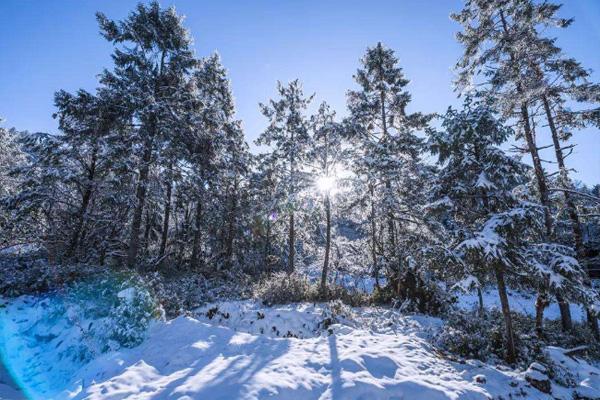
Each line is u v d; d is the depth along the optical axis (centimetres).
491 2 1443
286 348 791
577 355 1055
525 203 804
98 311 1001
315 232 2509
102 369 734
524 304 2139
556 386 714
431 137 958
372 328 1092
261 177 2494
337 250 2070
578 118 1430
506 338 876
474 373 727
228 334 878
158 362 737
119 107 1588
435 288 1462
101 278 1140
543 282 806
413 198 1738
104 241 1692
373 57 2136
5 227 1452
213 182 2095
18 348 912
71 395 633
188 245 2305
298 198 1930
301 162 2252
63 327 998
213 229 2422
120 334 864
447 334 949
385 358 733
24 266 1421
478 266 834
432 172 1686
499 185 868
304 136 2186
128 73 1636
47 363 849
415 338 953
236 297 1518
